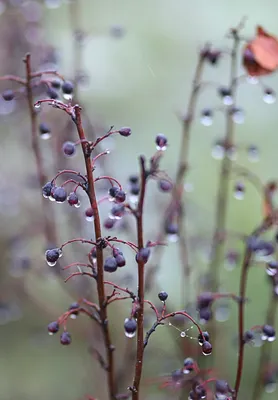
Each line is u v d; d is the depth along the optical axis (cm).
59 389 115
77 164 97
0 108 100
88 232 98
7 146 129
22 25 120
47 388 116
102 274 70
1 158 127
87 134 94
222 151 90
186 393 84
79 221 98
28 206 121
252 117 158
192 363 73
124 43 169
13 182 122
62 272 98
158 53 171
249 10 178
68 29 147
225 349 104
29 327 125
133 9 180
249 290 117
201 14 179
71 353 122
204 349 69
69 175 96
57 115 104
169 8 181
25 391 116
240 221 133
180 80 167
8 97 82
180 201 89
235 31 84
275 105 159
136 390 69
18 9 118
